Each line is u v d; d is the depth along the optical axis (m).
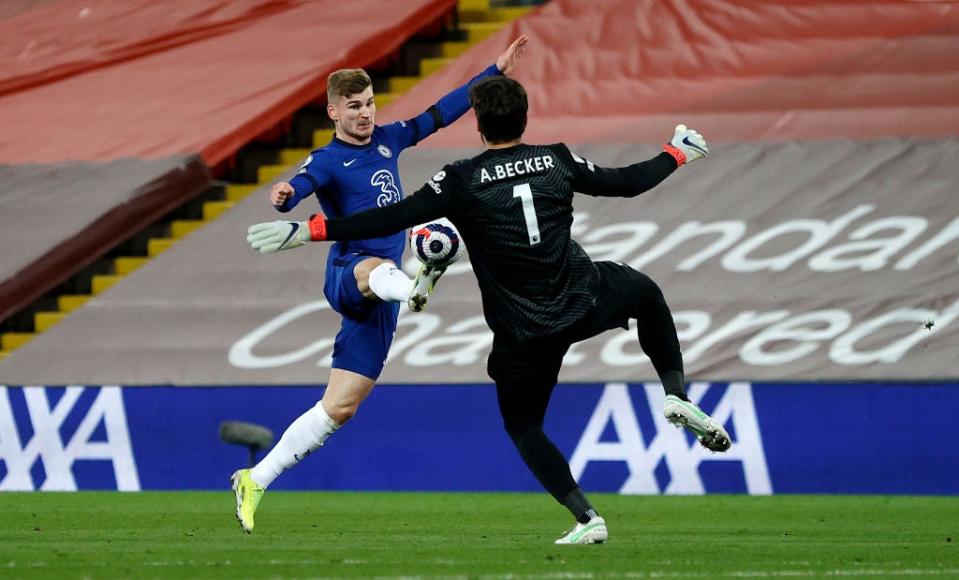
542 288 19.08
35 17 59.12
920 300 36.75
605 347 36.66
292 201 21.78
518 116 19.22
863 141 42.78
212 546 21.66
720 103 45.78
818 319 36.66
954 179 40.78
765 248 39.50
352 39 52.19
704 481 34.88
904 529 25.97
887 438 34.25
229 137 48.31
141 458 37.78
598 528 20.30
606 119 46.00
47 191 46.94
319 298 40.62
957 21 47.28
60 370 39.69
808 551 20.69
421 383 36.66
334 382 22.94
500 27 55.47
